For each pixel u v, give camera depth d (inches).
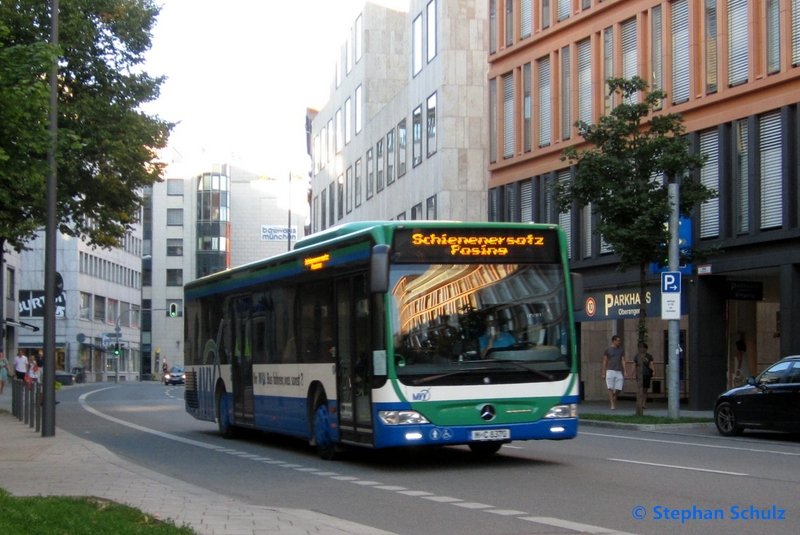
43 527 336.2
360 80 2359.7
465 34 1684.3
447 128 1668.3
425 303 547.2
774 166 1085.8
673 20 1241.4
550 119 1487.5
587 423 1012.5
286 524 369.1
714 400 1178.0
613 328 1560.0
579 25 1422.2
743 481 499.8
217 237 4852.4
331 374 613.0
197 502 430.0
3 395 1964.8
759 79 1097.4
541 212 1510.8
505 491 475.2
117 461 616.7
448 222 560.1
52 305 838.5
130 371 4539.9
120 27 1248.8
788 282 1056.8
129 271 4547.2
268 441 833.5
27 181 612.1
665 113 1230.3
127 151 1227.2
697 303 1181.1
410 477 543.8
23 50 601.3
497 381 548.1
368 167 2253.9
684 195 1007.6
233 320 822.5
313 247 647.1
